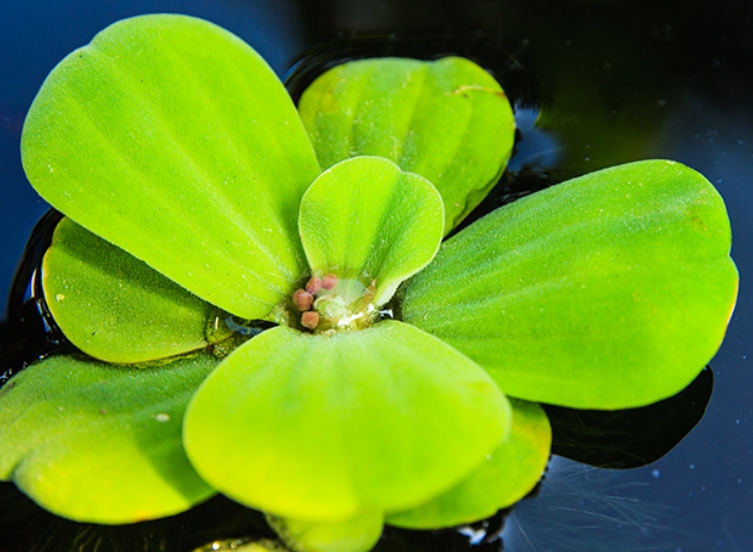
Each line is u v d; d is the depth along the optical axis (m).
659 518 0.37
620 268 0.38
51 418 0.37
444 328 0.38
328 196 0.38
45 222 0.40
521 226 0.39
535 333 0.38
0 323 0.39
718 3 0.44
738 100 0.42
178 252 0.38
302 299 0.38
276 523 0.37
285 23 0.43
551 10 0.44
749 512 0.38
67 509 0.36
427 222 0.38
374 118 0.41
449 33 0.43
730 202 0.41
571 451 0.38
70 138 0.38
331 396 0.36
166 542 0.37
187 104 0.39
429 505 0.37
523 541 0.37
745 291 0.40
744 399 0.38
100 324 0.38
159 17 0.39
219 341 0.39
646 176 0.38
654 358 0.37
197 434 0.36
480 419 0.36
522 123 0.42
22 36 0.42
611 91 0.42
